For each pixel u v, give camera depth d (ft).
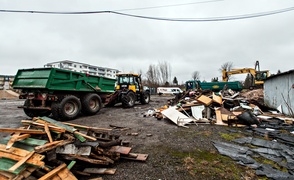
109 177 8.49
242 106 25.95
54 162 8.00
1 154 7.39
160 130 17.24
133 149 12.09
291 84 24.80
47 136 9.07
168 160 10.39
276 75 29.37
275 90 30.81
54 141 8.52
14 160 7.09
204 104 23.45
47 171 7.31
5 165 6.88
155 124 19.89
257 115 23.57
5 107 35.29
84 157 8.57
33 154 7.23
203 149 12.19
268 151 11.80
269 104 34.19
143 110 31.09
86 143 9.01
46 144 7.83
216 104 24.57
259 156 11.11
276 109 28.32
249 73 59.47
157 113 24.70
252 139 14.24
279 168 9.56
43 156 7.16
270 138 14.84
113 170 8.98
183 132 16.49
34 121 10.57
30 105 21.26
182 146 12.74
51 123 10.32
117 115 25.75
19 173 6.45
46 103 21.02
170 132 16.49
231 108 26.35
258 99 39.93
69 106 21.66
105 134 11.26
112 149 10.28
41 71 20.25
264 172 8.97
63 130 9.05
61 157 8.38
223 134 15.83
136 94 37.91
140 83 39.63
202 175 8.74
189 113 23.32
